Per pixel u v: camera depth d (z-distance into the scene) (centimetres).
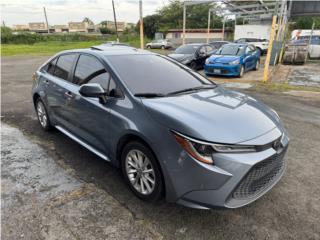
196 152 221
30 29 10175
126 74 311
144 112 259
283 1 1480
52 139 438
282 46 1691
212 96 308
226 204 223
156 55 388
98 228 242
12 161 363
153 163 252
